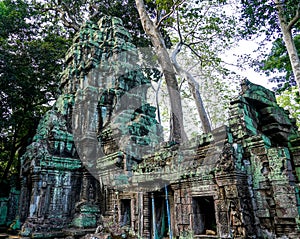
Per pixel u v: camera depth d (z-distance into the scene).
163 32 17.20
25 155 12.60
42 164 11.47
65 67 16.98
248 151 6.80
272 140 8.28
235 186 6.21
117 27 14.40
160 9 13.89
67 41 20.41
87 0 20.62
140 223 8.14
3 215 14.69
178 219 7.39
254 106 8.35
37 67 18.38
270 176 6.17
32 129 18.80
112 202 9.87
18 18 18.59
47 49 18.08
